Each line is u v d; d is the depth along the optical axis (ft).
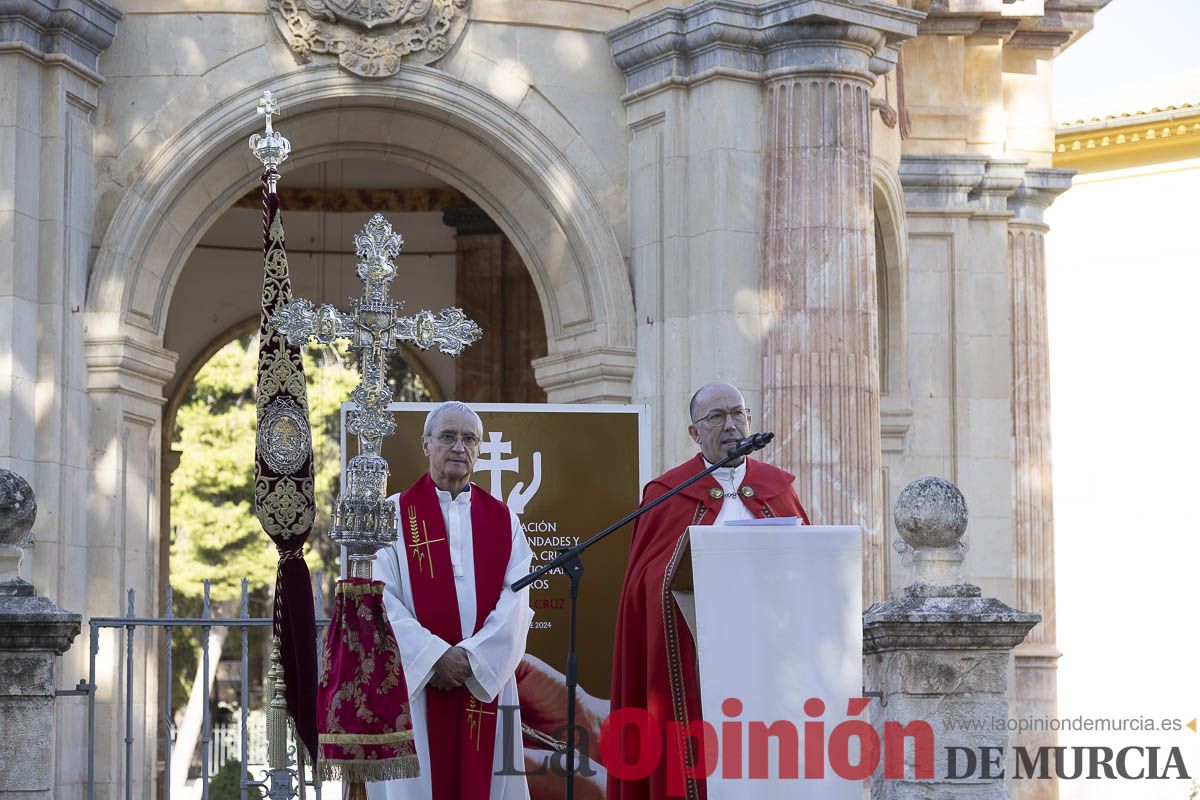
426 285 84.79
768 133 54.65
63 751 51.21
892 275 68.49
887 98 66.18
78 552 52.65
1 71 51.75
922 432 70.18
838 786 27.78
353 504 29.22
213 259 86.17
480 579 32.78
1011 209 74.49
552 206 57.21
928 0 70.18
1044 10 74.28
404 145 58.70
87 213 53.93
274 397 31.58
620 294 56.39
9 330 50.98
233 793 105.50
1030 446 73.77
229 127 55.06
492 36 56.70
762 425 53.93
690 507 31.86
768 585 27.94
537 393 81.97
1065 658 103.45
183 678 122.62
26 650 33.60
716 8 54.08
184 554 120.78
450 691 32.30
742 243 54.44
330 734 28.89
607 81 57.52
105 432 53.57
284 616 31.22
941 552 35.78
